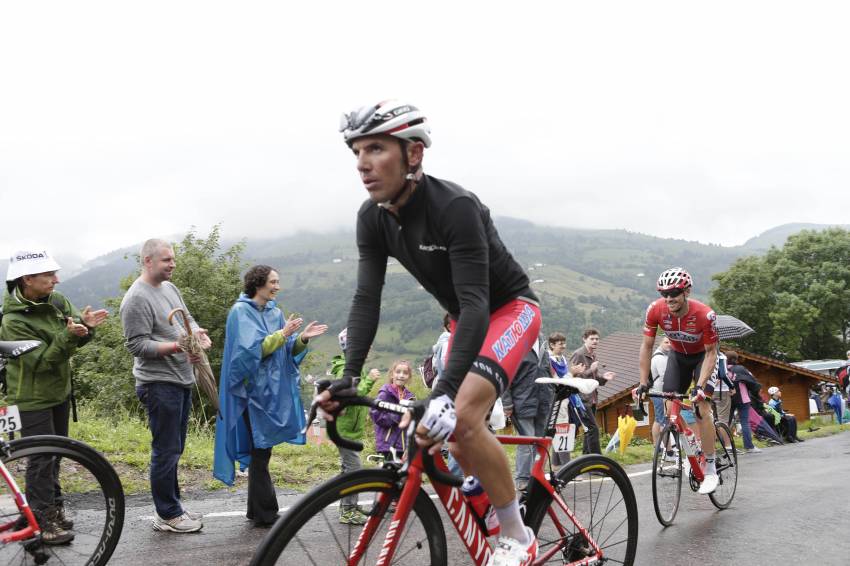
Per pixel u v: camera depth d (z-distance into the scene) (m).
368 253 2.73
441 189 2.48
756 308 59.12
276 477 6.64
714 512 5.59
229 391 4.87
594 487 3.47
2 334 4.39
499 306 2.76
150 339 4.64
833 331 58.31
